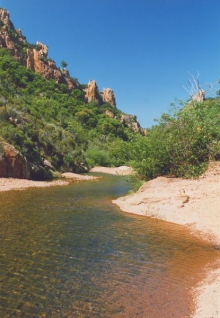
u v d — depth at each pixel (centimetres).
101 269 707
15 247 827
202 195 1388
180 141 1811
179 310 534
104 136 8450
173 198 1409
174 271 709
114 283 636
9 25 14588
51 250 819
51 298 564
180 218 1229
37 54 12581
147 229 1088
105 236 977
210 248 886
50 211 1318
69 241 906
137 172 1925
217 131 1847
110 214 1312
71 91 13000
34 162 2906
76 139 5856
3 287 598
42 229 1020
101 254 808
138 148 1900
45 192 1925
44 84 10600
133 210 1390
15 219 1135
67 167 3841
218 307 531
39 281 630
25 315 505
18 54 12100
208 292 595
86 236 968
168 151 1788
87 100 13650
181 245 909
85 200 1661
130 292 598
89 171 4522
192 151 1775
